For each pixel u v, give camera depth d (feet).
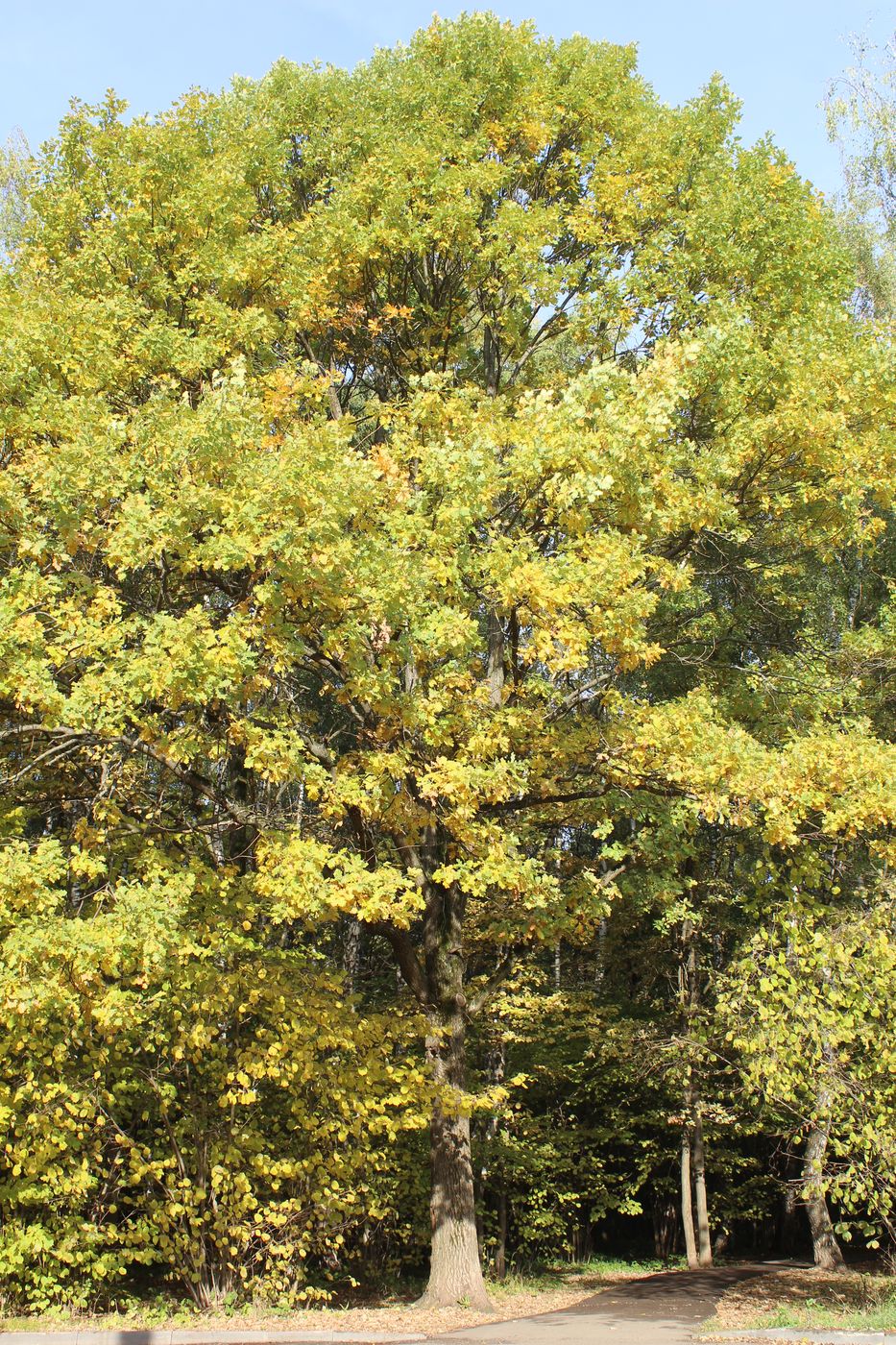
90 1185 31.81
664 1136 69.00
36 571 28.86
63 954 25.39
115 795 34.53
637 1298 43.70
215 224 40.27
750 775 31.32
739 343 35.65
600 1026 59.31
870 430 37.99
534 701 38.83
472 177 40.57
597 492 29.35
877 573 61.05
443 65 46.16
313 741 36.04
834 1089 34.27
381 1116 34.63
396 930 38.45
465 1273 37.63
